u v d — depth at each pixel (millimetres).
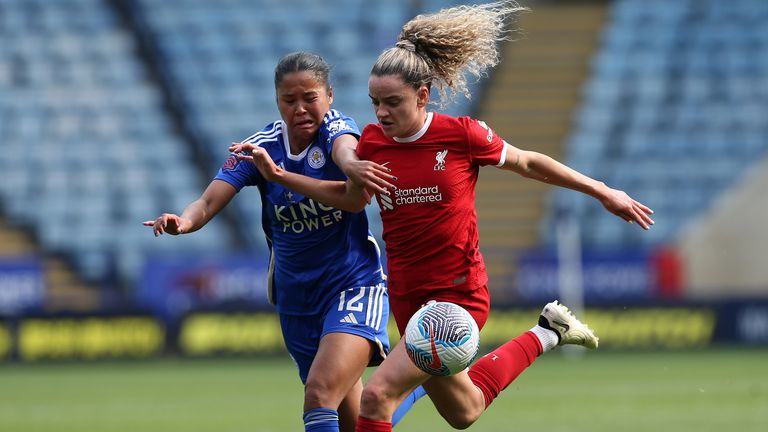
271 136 20812
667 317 66125
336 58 81438
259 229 72688
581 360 61375
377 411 19047
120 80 79812
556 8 85125
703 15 85750
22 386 49656
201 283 64750
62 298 70438
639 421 34250
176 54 81188
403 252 19766
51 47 80750
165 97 79375
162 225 19438
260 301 65125
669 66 83500
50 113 78062
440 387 19906
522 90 81875
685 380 48938
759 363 56812
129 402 42188
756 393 43312
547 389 46000
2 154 76125
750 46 84625
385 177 18766
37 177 75250
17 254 72375
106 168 76125
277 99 20234
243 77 80750
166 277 64500
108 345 62281
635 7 85750
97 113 78312
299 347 21500
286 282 21141
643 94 82250
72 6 82375
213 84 80312
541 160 19844
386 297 21234
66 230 73250
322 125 20297
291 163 20547
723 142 80438
